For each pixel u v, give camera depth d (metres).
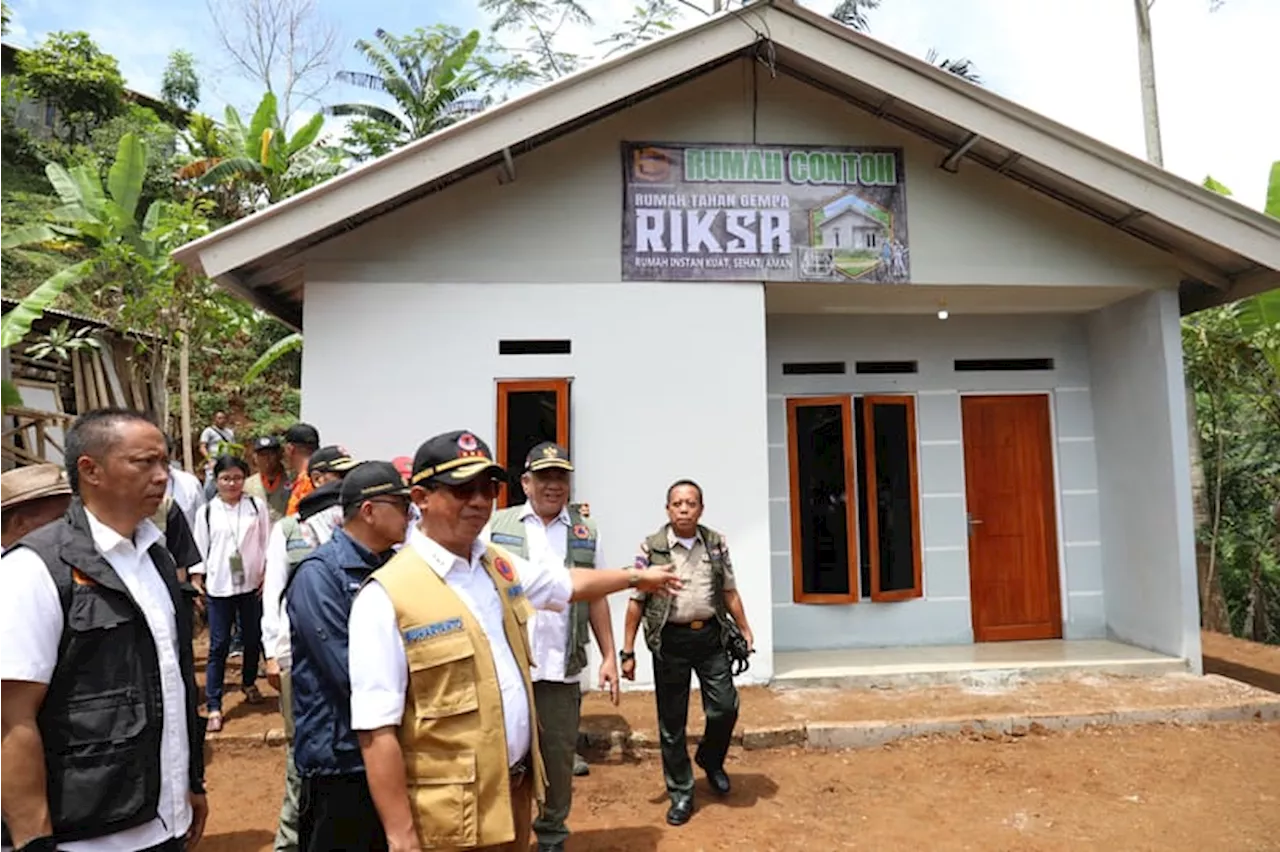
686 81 6.50
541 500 3.84
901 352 7.78
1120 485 7.43
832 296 7.02
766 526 6.39
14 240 10.27
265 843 4.08
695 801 4.52
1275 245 6.09
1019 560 7.76
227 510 5.54
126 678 2.04
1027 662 6.73
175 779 2.17
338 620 2.40
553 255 6.43
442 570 2.19
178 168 19.73
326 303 6.30
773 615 7.53
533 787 2.36
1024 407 7.87
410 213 6.39
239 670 6.84
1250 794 4.54
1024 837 4.06
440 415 6.28
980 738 5.41
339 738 2.32
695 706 5.86
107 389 12.30
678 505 4.28
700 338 6.46
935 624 7.61
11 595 1.91
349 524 2.63
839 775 4.88
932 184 6.68
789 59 6.39
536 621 3.57
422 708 2.09
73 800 1.93
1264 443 10.62
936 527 7.70
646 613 4.33
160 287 9.94
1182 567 6.67
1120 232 6.76
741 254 6.53
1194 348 9.62
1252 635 10.68
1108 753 5.14
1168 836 4.05
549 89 5.82
